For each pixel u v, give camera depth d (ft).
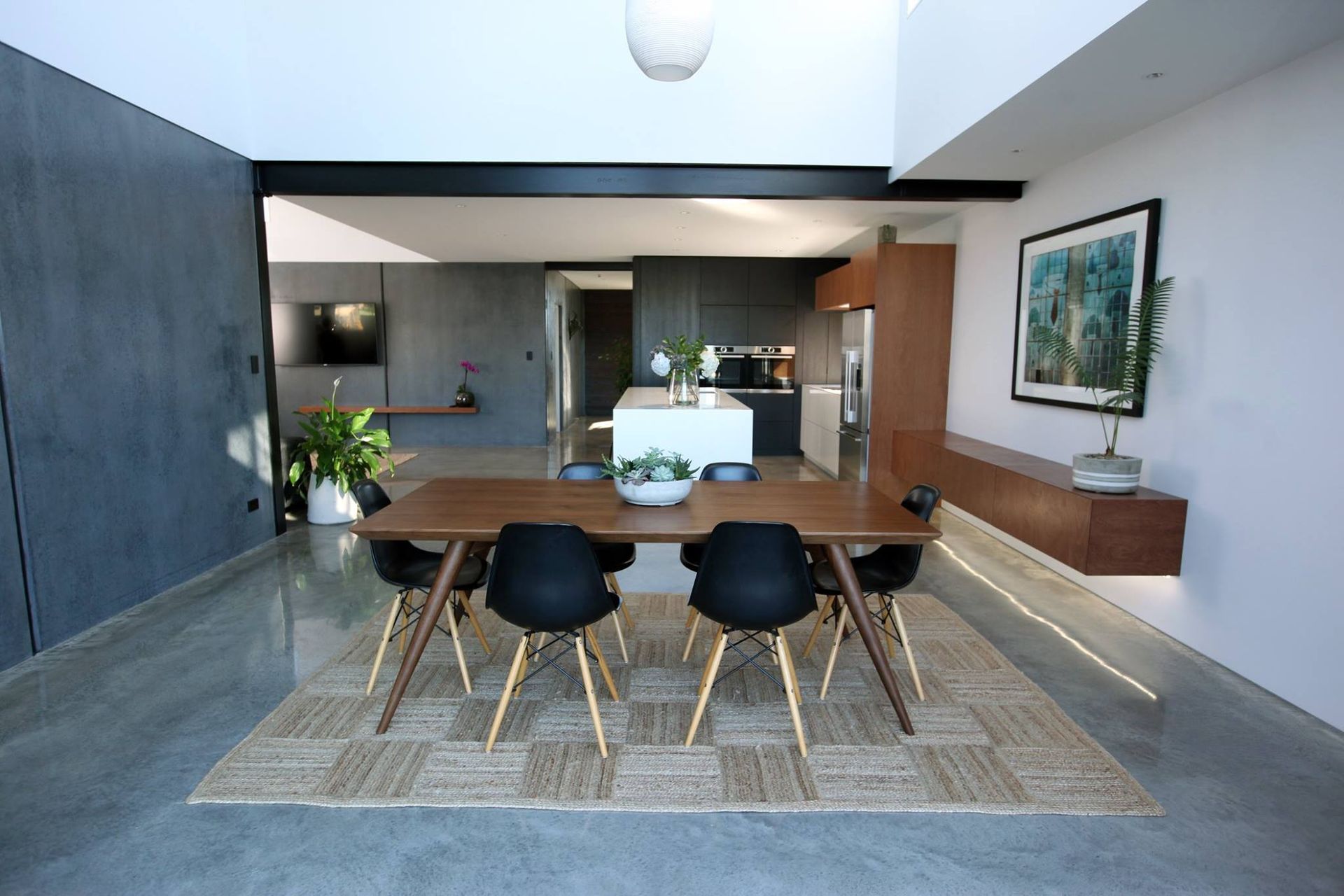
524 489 10.34
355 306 30.99
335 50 14.96
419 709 8.60
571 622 7.57
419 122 15.10
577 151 15.17
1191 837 6.44
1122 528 10.37
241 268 14.90
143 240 12.01
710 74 15.10
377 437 18.20
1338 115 8.10
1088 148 12.61
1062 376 13.65
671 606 12.28
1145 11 7.47
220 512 14.29
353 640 10.59
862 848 6.30
